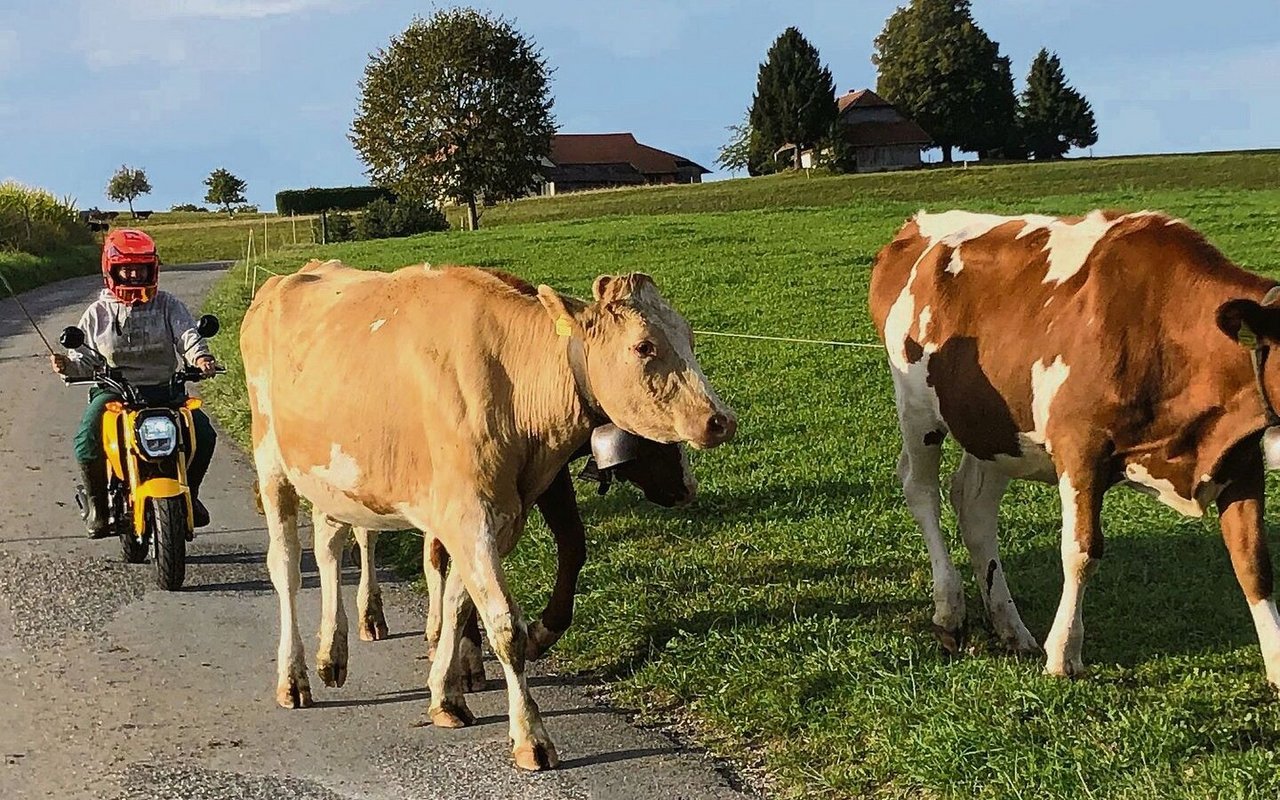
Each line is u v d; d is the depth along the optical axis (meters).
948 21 113.75
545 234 39.84
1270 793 5.08
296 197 86.56
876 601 7.87
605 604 7.97
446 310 6.27
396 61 67.69
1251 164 64.75
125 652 7.59
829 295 22.81
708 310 21.84
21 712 6.65
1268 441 5.94
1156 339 6.22
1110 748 5.56
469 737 6.34
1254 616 6.36
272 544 7.05
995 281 7.02
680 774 5.84
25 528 10.46
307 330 6.79
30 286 32.38
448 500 6.05
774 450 12.04
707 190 76.12
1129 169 66.38
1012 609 7.32
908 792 5.45
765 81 109.19
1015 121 116.56
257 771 5.96
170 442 8.62
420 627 8.06
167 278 36.78
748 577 8.48
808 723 6.18
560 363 6.01
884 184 67.75
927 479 7.64
